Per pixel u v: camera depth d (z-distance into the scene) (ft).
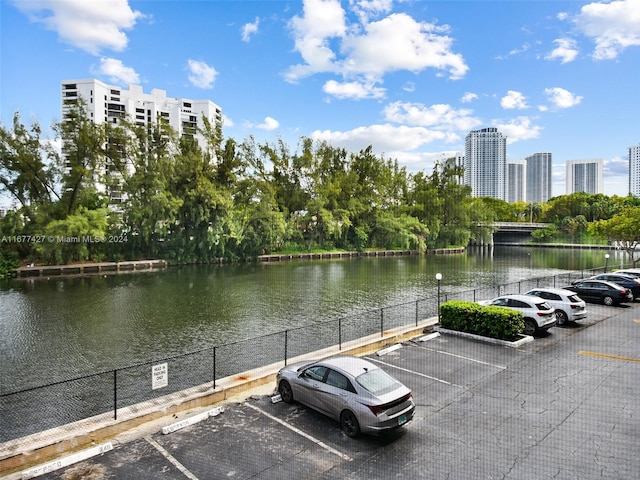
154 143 219.82
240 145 271.69
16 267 174.70
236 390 41.16
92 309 104.73
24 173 184.96
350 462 28.71
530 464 28.37
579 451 29.94
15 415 46.60
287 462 28.71
